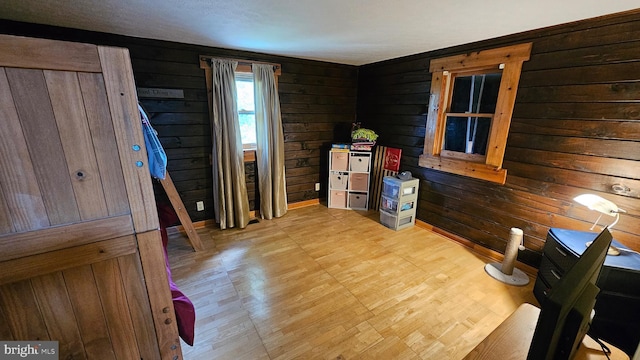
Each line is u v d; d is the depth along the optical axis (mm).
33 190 786
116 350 1025
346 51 3297
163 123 3027
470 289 2363
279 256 2867
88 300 935
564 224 2322
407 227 3619
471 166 2941
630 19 1847
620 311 1725
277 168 3775
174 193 2744
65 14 2064
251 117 3676
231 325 1930
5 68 696
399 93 3715
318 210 4215
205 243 3131
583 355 983
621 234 2021
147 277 1013
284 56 3617
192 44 2996
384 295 2271
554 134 2301
